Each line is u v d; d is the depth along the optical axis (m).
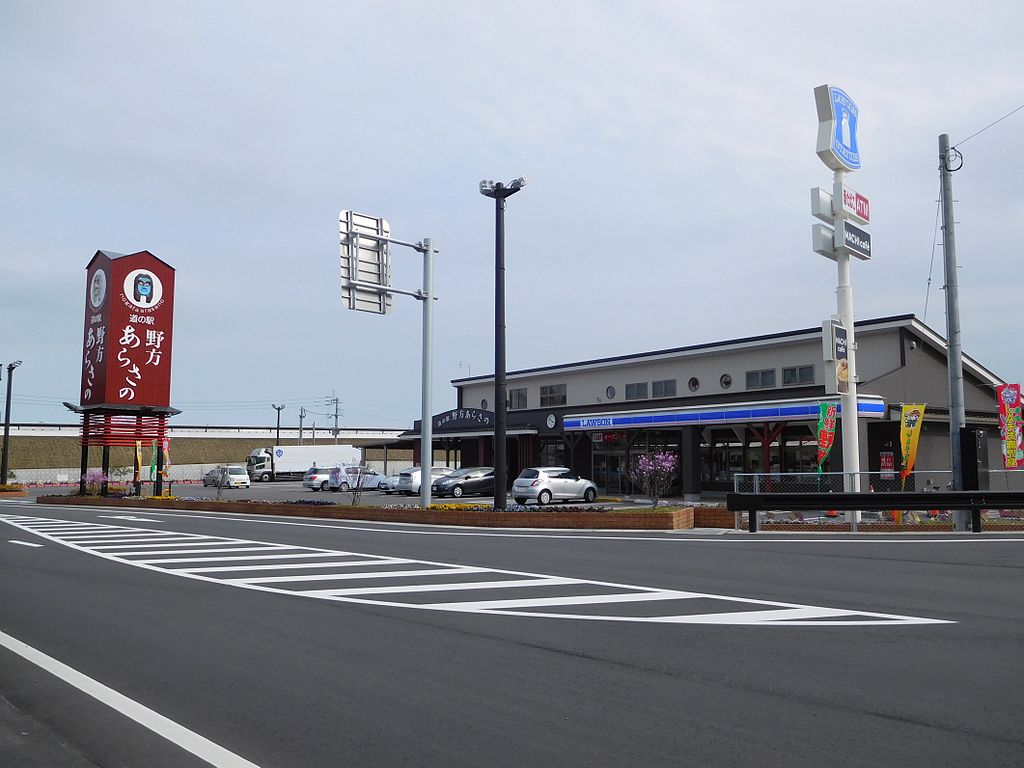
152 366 39.03
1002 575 12.14
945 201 21.50
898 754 4.88
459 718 5.72
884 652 7.38
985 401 34.47
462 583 11.78
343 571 13.24
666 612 9.41
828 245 22.33
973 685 6.29
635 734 5.32
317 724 5.66
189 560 15.04
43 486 66.50
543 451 43.97
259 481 69.25
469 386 51.09
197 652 7.81
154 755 5.14
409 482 43.62
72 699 6.36
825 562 13.89
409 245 23.69
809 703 5.90
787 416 28.69
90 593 11.40
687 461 32.50
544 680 6.62
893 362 31.17
